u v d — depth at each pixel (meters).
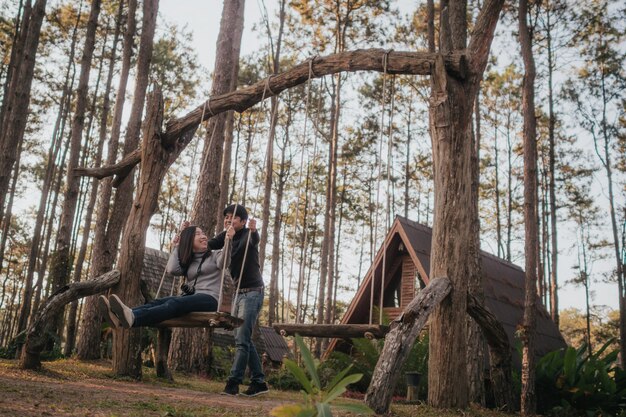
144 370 8.62
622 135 24.89
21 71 9.89
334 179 23.67
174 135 7.39
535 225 9.09
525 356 8.41
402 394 11.60
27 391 4.23
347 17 22.67
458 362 6.01
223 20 12.32
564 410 8.63
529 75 9.83
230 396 5.84
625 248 26.62
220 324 5.27
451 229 6.15
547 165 28.67
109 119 28.42
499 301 15.07
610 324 37.50
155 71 25.45
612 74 24.14
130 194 11.52
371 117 31.09
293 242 5.74
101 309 5.41
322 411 2.30
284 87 6.88
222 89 11.90
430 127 6.46
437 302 5.73
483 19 6.38
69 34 24.66
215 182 11.79
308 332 5.15
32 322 6.14
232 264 5.97
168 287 19.14
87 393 4.64
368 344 12.26
